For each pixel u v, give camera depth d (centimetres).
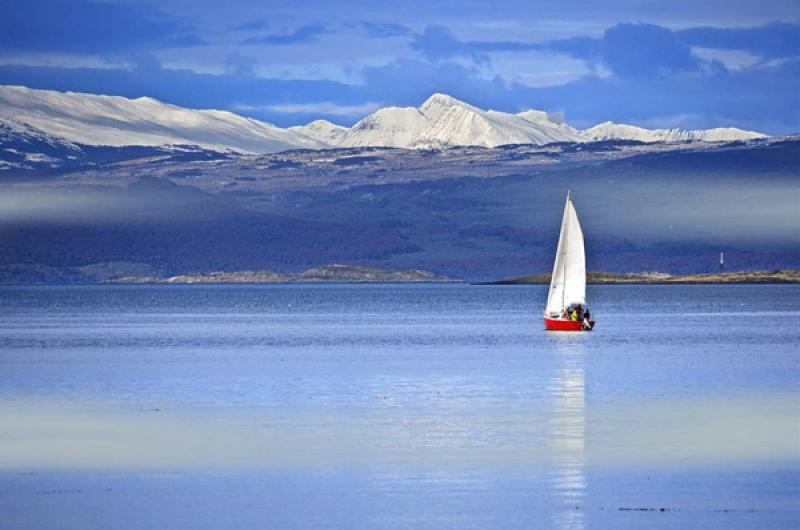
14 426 16450
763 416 17162
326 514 11144
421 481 12481
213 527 10731
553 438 15112
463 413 17612
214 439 15150
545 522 10844
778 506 11331
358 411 17900
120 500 11700
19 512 11250
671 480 12438
